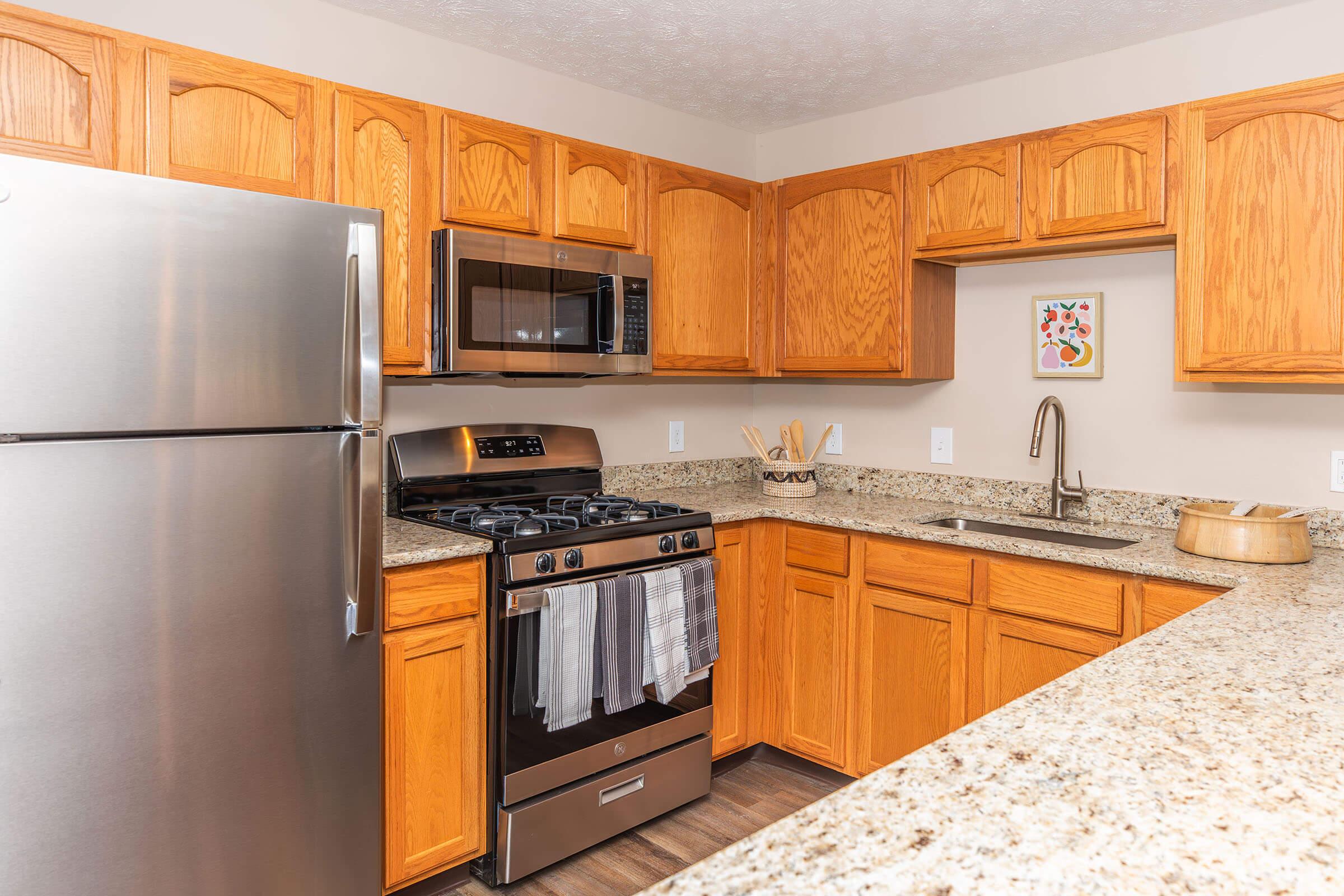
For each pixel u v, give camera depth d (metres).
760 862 0.73
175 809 1.59
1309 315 2.03
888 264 2.88
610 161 2.73
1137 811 0.82
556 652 2.21
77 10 2.01
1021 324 2.90
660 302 2.89
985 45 2.61
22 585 1.41
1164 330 2.58
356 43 2.46
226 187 1.79
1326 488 2.30
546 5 2.39
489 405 2.84
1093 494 2.72
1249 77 2.39
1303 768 0.92
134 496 1.51
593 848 2.42
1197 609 1.64
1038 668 2.32
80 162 1.75
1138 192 2.33
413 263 2.29
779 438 3.67
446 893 2.19
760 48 2.67
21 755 1.42
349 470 1.78
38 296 1.40
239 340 1.62
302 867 1.77
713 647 2.58
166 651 1.56
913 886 0.69
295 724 1.74
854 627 2.73
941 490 3.11
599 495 2.94
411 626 2.04
